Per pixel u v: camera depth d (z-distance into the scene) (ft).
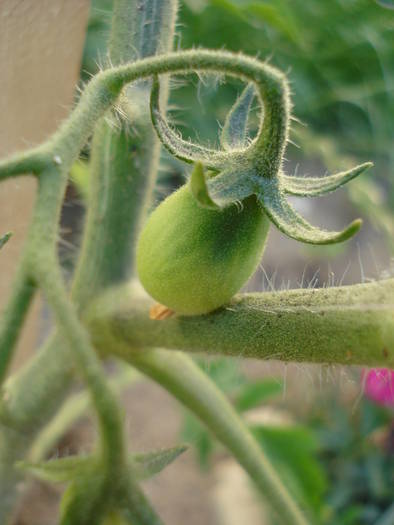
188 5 0.96
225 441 0.59
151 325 0.53
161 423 1.30
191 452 1.30
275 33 1.07
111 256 0.57
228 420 0.59
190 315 0.49
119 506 0.49
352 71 1.23
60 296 0.45
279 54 1.14
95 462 0.49
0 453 0.61
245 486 1.24
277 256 1.58
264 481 0.60
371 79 1.23
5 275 0.69
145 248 0.46
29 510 0.98
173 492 1.22
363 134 1.31
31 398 0.60
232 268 0.46
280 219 0.43
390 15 1.10
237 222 0.44
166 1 0.54
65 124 0.45
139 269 0.47
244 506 1.20
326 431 1.43
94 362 0.46
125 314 0.55
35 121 0.62
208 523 1.18
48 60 0.61
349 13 1.13
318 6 1.13
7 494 0.62
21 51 0.59
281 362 0.49
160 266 0.46
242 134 0.47
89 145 0.59
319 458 1.43
